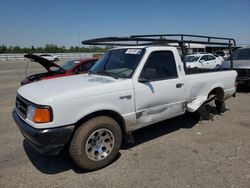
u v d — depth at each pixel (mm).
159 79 4117
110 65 4316
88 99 3250
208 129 5105
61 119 3057
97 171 3463
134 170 3455
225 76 5668
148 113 3986
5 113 6578
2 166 3631
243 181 3129
